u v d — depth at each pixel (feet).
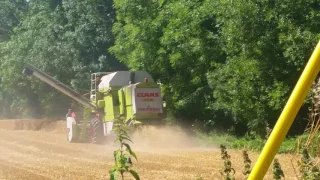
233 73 90.58
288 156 70.44
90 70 158.51
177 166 64.85
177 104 108.06
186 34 104.73
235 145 87.76
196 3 108.78
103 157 77.51
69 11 166.91
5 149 91.04
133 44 118.83
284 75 86.28
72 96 101.19
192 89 109.29
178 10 106.52
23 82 185.68
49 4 193.36
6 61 187.52
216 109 98.68
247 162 30.81
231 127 100.42
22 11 230.89
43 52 166.71
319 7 87.71
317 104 27.96
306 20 84.53
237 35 87.81
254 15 86.43
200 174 57.93
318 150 28.30
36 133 135.74
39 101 194.90
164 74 116.26
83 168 65.87
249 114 88.38
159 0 114.73
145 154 79.20
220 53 101.86
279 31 85.61
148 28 115.44
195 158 73.67
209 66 103.55
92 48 161.99
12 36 198.29
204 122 106.83
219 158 73.41
